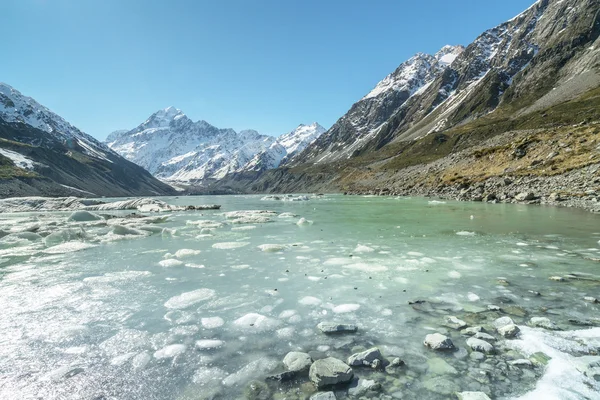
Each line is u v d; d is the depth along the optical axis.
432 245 14.05
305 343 5.88
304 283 9.20
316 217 27.25
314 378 4.65
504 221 20.55
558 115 116.94
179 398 4.39
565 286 8.38
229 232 19.41
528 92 178.62
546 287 8.34
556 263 10.59
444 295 8.01
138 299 8.12
